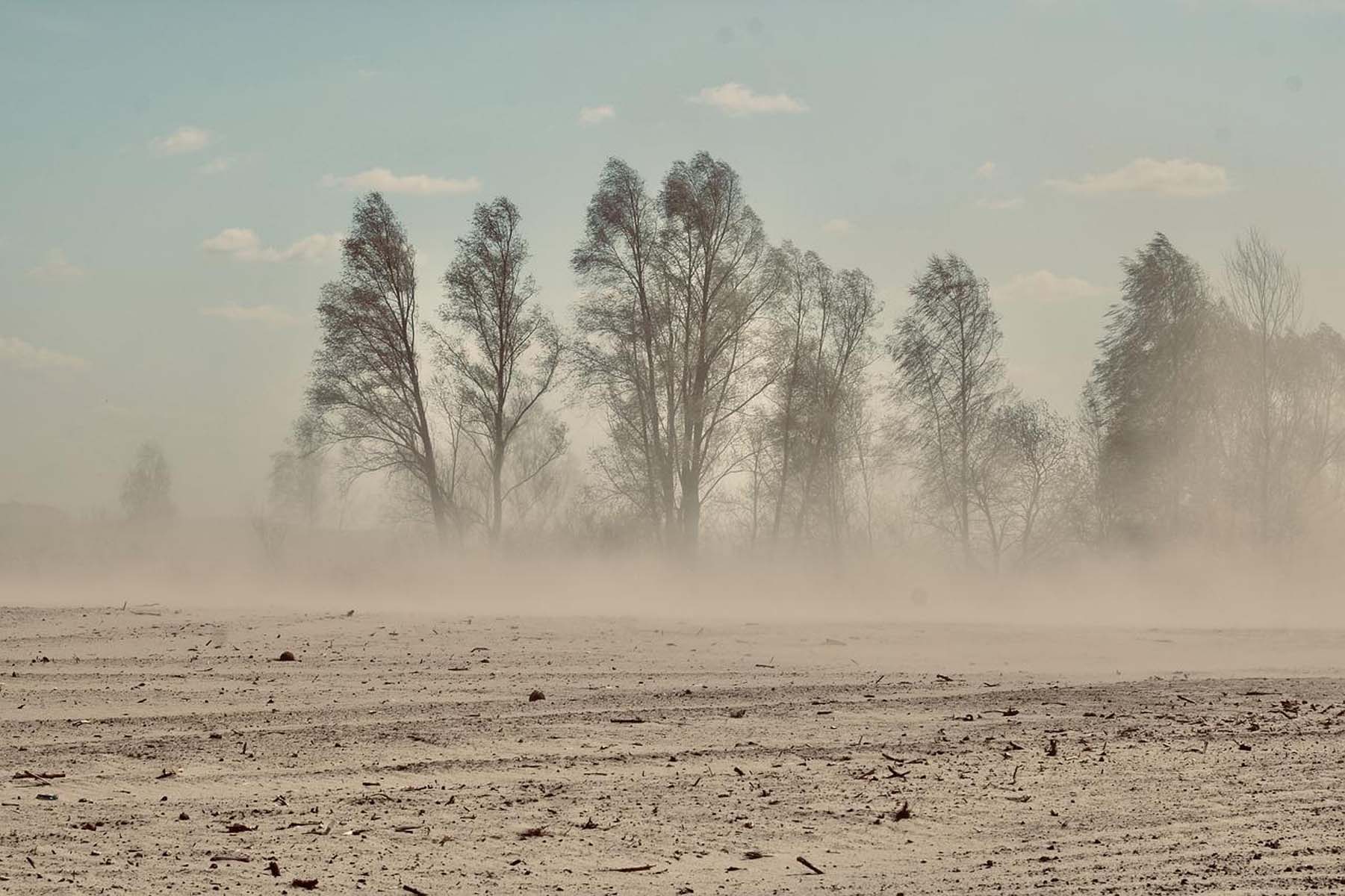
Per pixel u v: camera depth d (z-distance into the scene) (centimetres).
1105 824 1188
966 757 1514
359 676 2147
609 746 1552
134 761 1411
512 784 1339
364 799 1256
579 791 1312
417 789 1304
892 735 1658
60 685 1983
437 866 1034
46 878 966
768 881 1004
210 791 1277
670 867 1045
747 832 1161
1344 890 939
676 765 1448
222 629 2853
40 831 1109
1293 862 1027
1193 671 2464
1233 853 1065
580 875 1018
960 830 1175
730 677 2236
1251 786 1351
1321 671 2458
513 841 1116
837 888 978
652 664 2420
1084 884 973
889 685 2159
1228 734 1680
